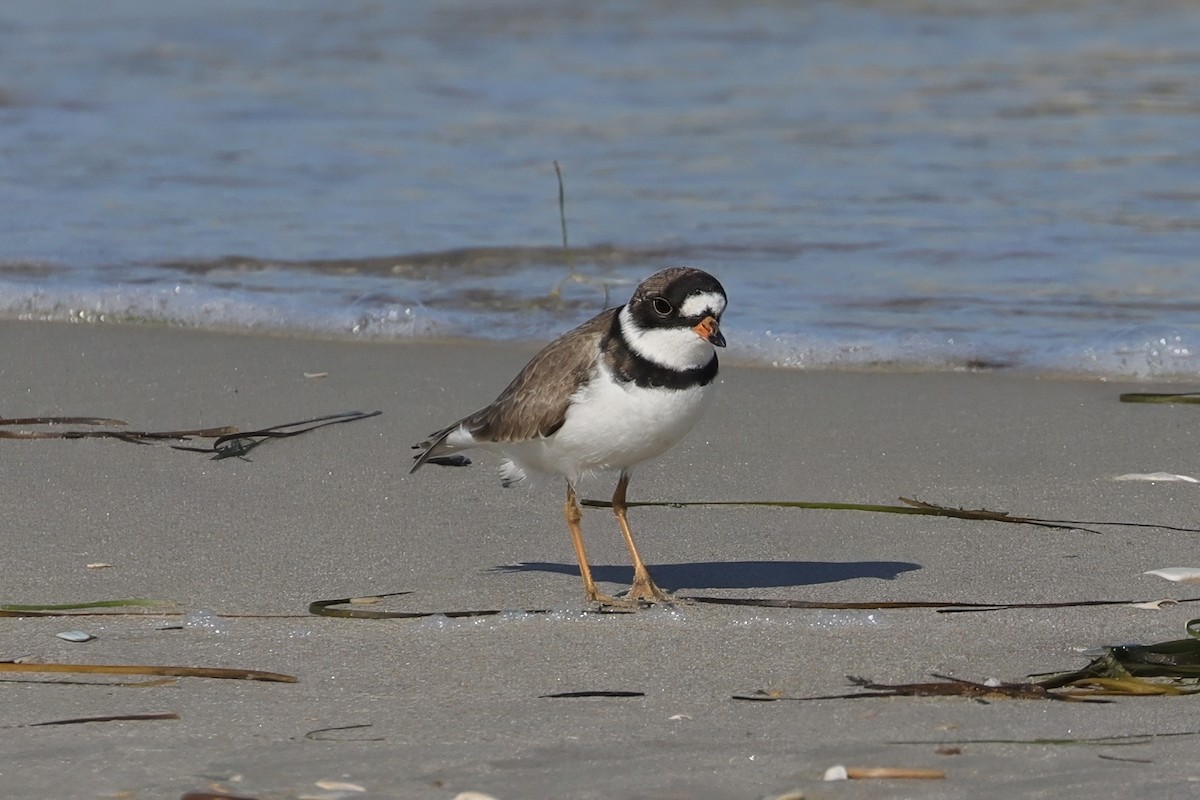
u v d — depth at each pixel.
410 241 17.08
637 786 6.04
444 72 25.67
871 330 14.18
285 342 14.30
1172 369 13.20
